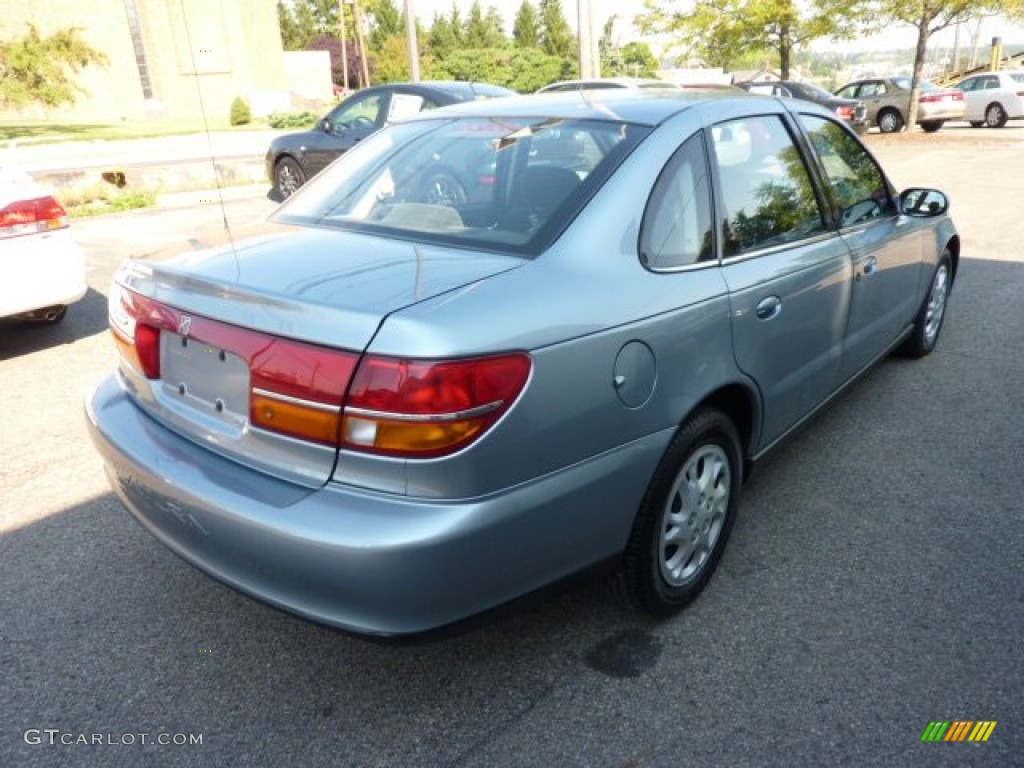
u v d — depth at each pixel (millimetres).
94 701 2521
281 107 46000
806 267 3256
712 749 2320
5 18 37969
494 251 2467
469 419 2023
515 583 2229
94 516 3586
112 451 2596
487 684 2578
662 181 2703
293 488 2168
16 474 3975
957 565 3158
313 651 2740
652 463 2514
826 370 3646
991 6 20250
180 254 2674
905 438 4258
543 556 2271
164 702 2520
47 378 5293
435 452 2004
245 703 2514
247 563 2205
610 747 2336
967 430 4340
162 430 2561
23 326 6414
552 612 2912
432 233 2648
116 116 42062
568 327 2236
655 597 2738
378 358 1998
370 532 2008
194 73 3234
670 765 2273
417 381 1977
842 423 4445
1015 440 4223
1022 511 3545
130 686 2584
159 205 12398
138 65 42656
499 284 2227
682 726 2402
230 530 2197
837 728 2385
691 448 2697
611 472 2383
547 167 2738
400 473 2023
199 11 43625
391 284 2225
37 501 3713
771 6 21906
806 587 3039
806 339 3342
